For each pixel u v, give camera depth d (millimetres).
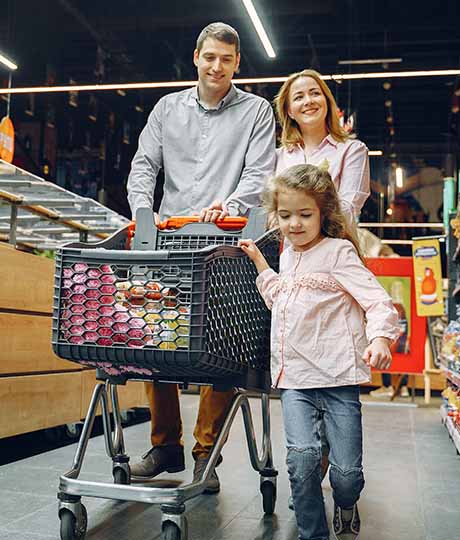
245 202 2418
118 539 1910
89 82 12055
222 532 1998
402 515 2285
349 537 1720
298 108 2410
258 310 1979
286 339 1753
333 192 1797
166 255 1693
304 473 1630
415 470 3105
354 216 2277
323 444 2252
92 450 3332
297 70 12094
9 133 5656
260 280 1865
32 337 3174
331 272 1763
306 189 1749
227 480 2732
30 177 3453
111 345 1739
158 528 2020
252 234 2078
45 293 3297
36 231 4371
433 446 3842
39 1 10102
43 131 12469
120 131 13297
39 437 3758
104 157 13117
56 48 11320
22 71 11164
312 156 2445
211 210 2131
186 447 3486
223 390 1924
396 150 14773
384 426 4707
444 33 11156
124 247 2225
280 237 2074
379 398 7047
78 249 1779
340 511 1728
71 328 1782
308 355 1724
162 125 2631
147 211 2182
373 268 6594
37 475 2705
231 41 2494
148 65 12109
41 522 2055
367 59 11758
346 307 1752
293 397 1727
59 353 1791
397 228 15281
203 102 2588
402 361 6535
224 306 1777
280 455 3381
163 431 2574
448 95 13117
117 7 10633
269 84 12109
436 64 11852
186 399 6164
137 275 1730
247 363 1911
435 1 10555
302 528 1647
